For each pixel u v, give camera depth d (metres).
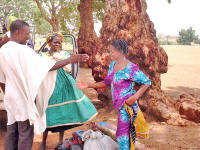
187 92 9.20
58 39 3.76
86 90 8.93
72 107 3.61
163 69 6.62
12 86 2.72
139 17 6.03
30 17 26.97
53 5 22.44
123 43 3.01
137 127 3.16
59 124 3.55
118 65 3.07
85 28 17.09
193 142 4.39
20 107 2.74
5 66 2.69
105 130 3.87
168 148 4.13
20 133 2.85
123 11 5.93
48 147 4.07
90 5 17.09
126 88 3.04
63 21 24.14
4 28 4.19
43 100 2.99
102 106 6.58
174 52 33.88
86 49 16.77
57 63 2.80
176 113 5.47
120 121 3.11
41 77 2.68
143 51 5.68
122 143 3.12
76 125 3.79
